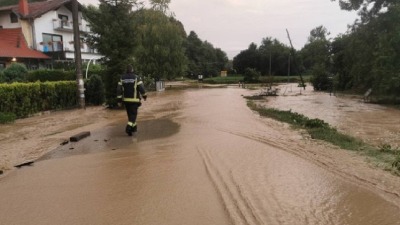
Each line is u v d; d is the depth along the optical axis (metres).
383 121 15.34
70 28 44.47
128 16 19.28
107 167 6.96
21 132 11.55
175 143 9.02
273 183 5.82
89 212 4.78
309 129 11.40
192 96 26.73
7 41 38.06
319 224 4.32
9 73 26.05
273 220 4.42
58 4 42.44
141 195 5.37
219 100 22.70
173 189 5.59
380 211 4.71
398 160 6.96
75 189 5.72
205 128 11.28
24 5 40.31
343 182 5.89
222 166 6.84
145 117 14.32
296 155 7.74
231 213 4.62
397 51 25.80
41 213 4.79
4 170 6.96
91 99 20.56
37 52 38.38
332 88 40.19
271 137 9.82
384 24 30.45
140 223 4.41
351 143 9.38
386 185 5.77
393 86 25.94
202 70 76.31
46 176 6.48
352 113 18.52
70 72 27.84
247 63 80.19
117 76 18.67
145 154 7.95
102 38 18.81
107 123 13.14
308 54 63.53
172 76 40.19
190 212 4.69
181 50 40.53
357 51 33.81
